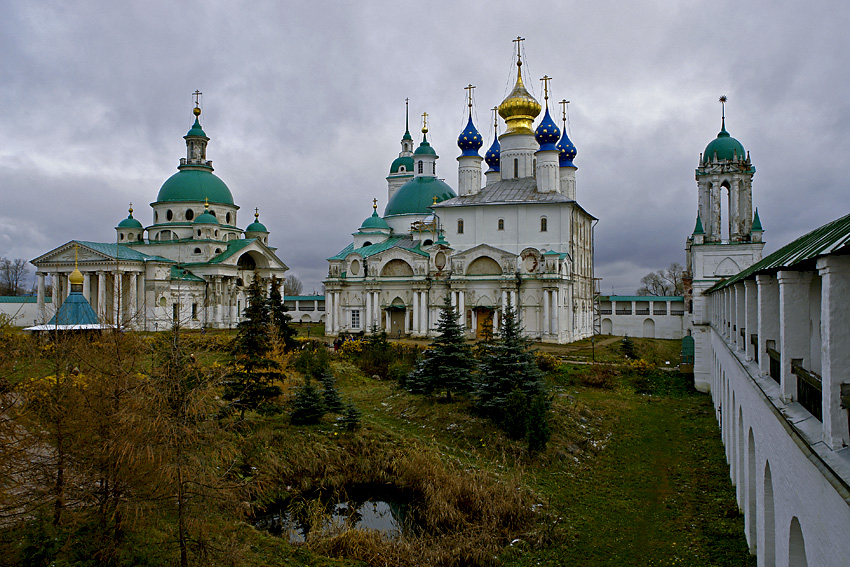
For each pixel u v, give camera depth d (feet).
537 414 107.55
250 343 107.04
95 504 59.36
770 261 54.19
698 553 66.85
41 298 294.87
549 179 270.46
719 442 111.34
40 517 60.39
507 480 91.97
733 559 63.93
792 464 38.55
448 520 79.00
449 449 109.50
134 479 55.52
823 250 32.19
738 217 181.57
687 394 163.94
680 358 246.68
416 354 189.37
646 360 217.15
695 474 94.89
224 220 353.31
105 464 56.75
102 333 70.95
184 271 323.57
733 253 165.89
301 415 112.47
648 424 131.03
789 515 39.50
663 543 71.10
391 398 147.74
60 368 60.03
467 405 130.93
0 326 66.08
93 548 57.21
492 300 261.24
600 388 169.48
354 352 195.00
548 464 102.73
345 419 111.75
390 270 285.64
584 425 126.62
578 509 83.41
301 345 196.65
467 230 274.77
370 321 282.15
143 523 59.62
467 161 291.17
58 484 57.98
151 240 344.49
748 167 177.78
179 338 59.88
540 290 255.09
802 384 41.93
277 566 62.13
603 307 340.18
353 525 81.41
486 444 110.52
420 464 96.89
